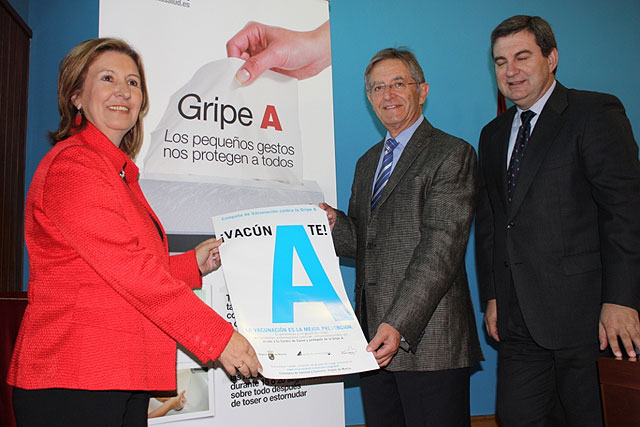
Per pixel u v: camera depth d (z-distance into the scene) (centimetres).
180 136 177
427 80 311
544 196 152
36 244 103
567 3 337
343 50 300
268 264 144
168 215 173
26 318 101
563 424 161
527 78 157
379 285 149
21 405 95
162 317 104
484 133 184
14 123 241
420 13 314
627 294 135
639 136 338
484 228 180
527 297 151
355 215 179
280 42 199
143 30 177
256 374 119
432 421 138
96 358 96
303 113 201
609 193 142
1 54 226
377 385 158
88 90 120
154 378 105
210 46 186
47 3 263
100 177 104
